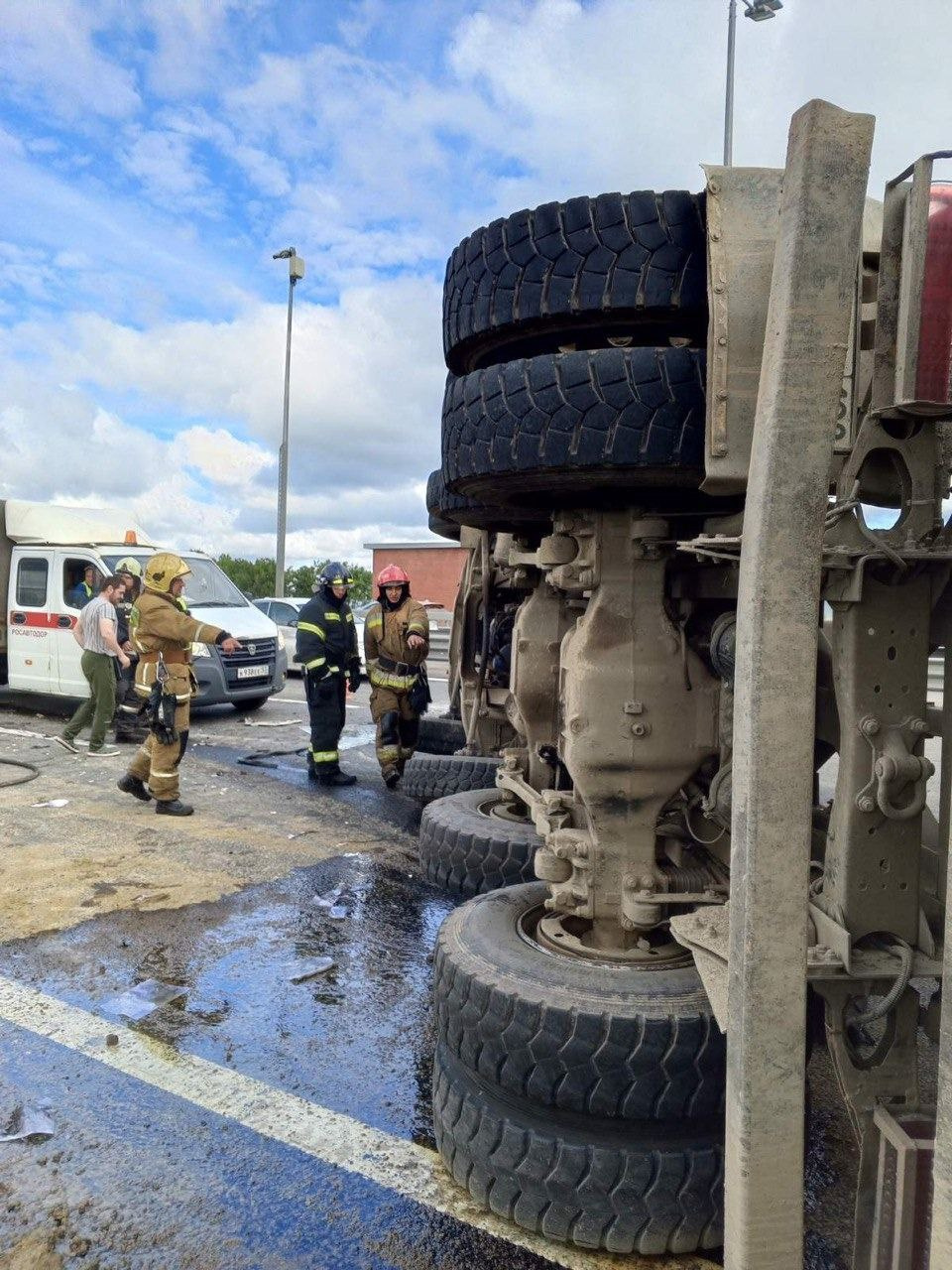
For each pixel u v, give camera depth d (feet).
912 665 5.90
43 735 31.65
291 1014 11.40
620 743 8.69
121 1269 7.00
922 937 5.92
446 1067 8.20
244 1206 7.77
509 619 20.01
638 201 7.24
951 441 6.79
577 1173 7.09
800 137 4.82
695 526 8.98
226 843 18.72
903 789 5.87
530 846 14.37
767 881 5.04
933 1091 9.18
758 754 5.02
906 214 5.24
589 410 7.18
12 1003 11.39
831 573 5.76
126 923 14.20
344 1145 8.70
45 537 36.65
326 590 24.59
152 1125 8.91
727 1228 5.30
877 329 5.60
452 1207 7.82
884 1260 5.62
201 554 39.42
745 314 6.66
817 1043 8.52
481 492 8.52
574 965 7.90
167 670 20.68
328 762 24.47
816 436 4.94
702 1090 6.99
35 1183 7.98
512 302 7.66
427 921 14.70
